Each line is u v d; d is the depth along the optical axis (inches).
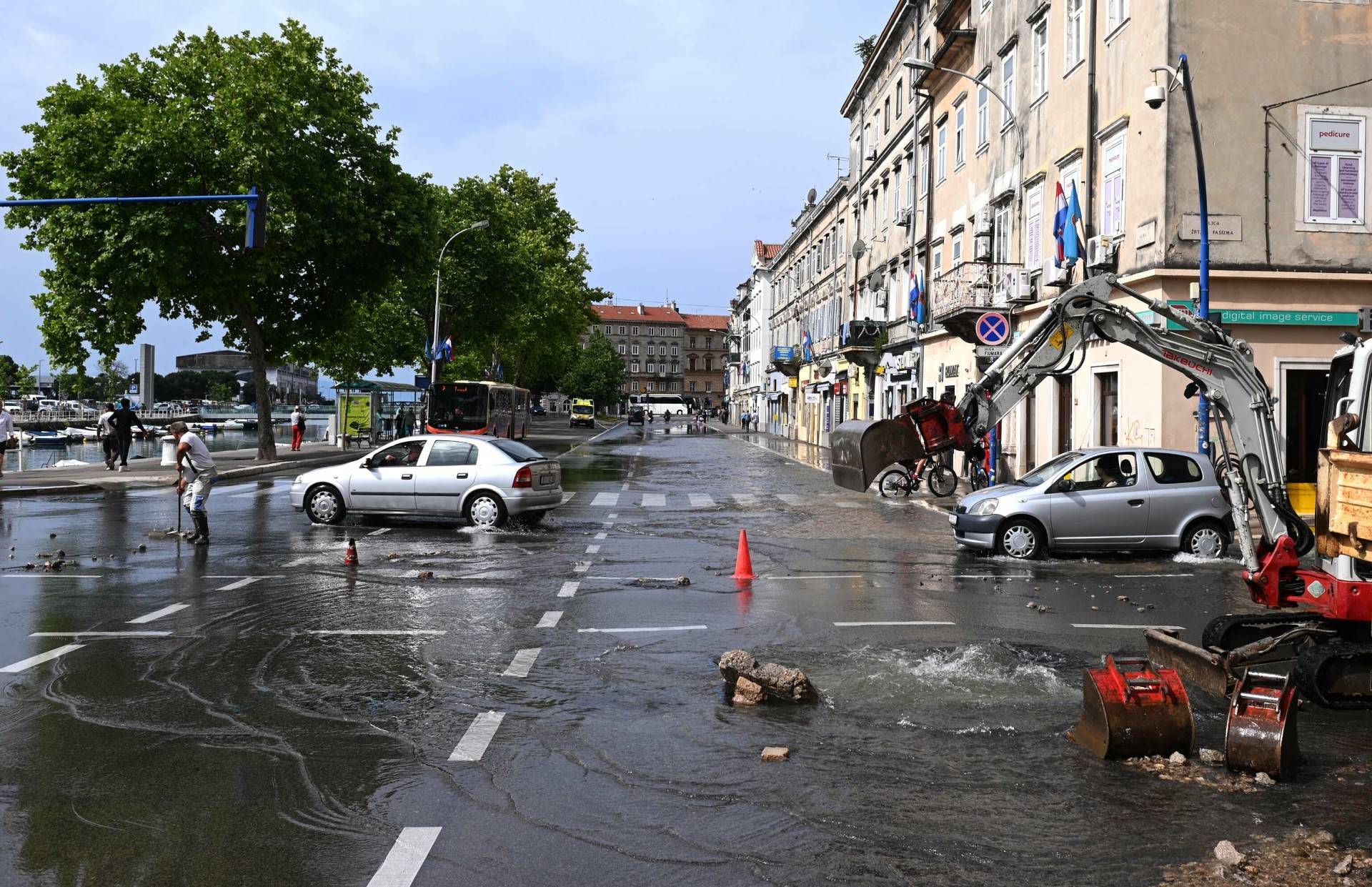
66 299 1273.4
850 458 366.9
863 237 1999.3
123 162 1230.3
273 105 1322.6
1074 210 901.8
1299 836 191.6
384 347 2267.5
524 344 2792.8
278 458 1513.3
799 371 2741.1
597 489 1085.8
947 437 362.3
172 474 1160.8
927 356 1438.2
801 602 443.8
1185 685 307.3
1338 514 293.0
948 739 249.4
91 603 429.1
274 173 1318.9
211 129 1301.7
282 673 313.3
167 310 1376.7
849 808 204.8
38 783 216.8
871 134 1929.1
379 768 227.5
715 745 244.5
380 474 711.1
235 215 1269.7
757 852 183.8
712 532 713.0
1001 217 1166.3
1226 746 228.1
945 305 1220.5
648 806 206.1
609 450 2058.3
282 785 216.5
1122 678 239.0
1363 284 796.6
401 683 302.7
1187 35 790.5
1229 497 371.2
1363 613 286.0
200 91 1352.1
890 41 1722.4
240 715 268.1
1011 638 368.8
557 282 2775.6
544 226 2923.2
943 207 1412.4
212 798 208.4
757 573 528.7
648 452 1974.7
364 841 187.5
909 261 1612.9
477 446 715.4
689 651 345.7
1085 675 245.3
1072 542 590.6
